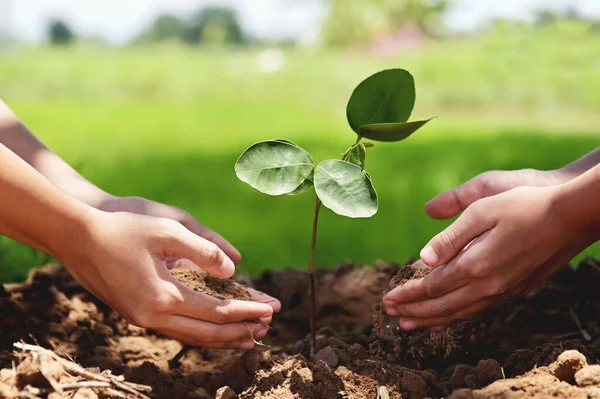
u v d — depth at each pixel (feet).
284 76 18.42
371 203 2.56
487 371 2.56
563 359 2.46
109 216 2.64
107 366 2.88
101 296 2.71
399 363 2.84
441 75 15.05
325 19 21.38
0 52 23.08
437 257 2.64
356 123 2.75
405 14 19.70
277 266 4.78
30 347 2.50
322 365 2.61
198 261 2.63
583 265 3.31
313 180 2.63
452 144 8.93
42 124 12.57
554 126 12.19
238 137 11.09
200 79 18.65
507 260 2.62
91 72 19.40
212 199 6.74
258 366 2.79
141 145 10.36
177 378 2.92
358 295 3.50
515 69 13.26
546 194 2.60
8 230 2.65
